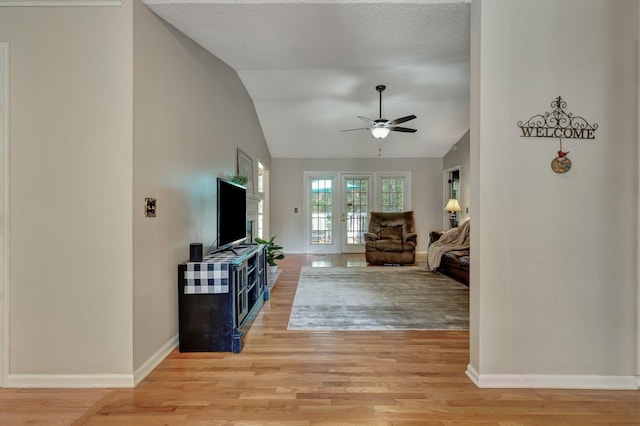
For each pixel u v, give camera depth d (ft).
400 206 25.48
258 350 7.81
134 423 5.21
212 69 10.69
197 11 7.27
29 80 6.26
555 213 6.27
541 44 6.21
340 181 25.44
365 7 7.13
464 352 7.72
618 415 5.45
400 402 5.73
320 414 5.40
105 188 6.28
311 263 20.61
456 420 5.26
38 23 6.26
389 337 8.59
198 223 9.53
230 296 7.72
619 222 6.26
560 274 6.28
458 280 15.34
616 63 6.23
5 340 6.30
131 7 6.32
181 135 8.41
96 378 6.31
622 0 6.20
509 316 6.28
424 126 20.80
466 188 22.12
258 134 19.69
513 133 6.22
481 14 6.19
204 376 6.61
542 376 6.30
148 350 6.84
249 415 5.37
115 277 6.31
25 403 5.78
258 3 6.96
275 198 25.36
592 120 6.25
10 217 6.26
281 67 11.03
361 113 19.13
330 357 7.44
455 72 13.89
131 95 6.30
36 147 6.26
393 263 20.07
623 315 6.28
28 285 6.30
